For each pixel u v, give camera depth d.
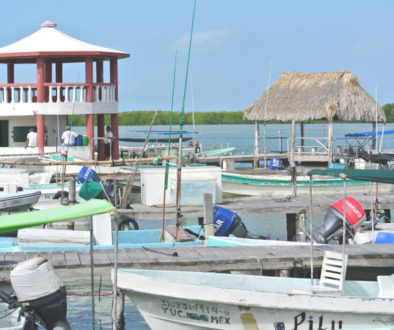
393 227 27.20
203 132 175.75
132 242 25.75
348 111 57.16
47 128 47.75
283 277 19.95
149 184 31.19
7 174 36.56
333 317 16.89
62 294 15.98
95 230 24.72
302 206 30.34
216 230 25.88
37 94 45.47
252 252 21.62
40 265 15.73
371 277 23.28
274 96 60.56
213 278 18.56
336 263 18.56
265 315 16.89
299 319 16.89
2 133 48.78
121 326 18.55
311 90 59.22
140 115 163.88
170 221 33.56
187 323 17.38
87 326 18.69
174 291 17.05
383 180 17.27
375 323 17.00
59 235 23.95
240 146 102.06
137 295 17.47
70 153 44.44
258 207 30.17
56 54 44.88
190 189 30.98
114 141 47.78
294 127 58.34
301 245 22.78
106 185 31.50
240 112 187.88
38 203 32.12
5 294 16.22
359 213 24.38
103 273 20.28
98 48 47.06
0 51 45.66
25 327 15.64
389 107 137.50
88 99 45.59
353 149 56.75
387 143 116.69
